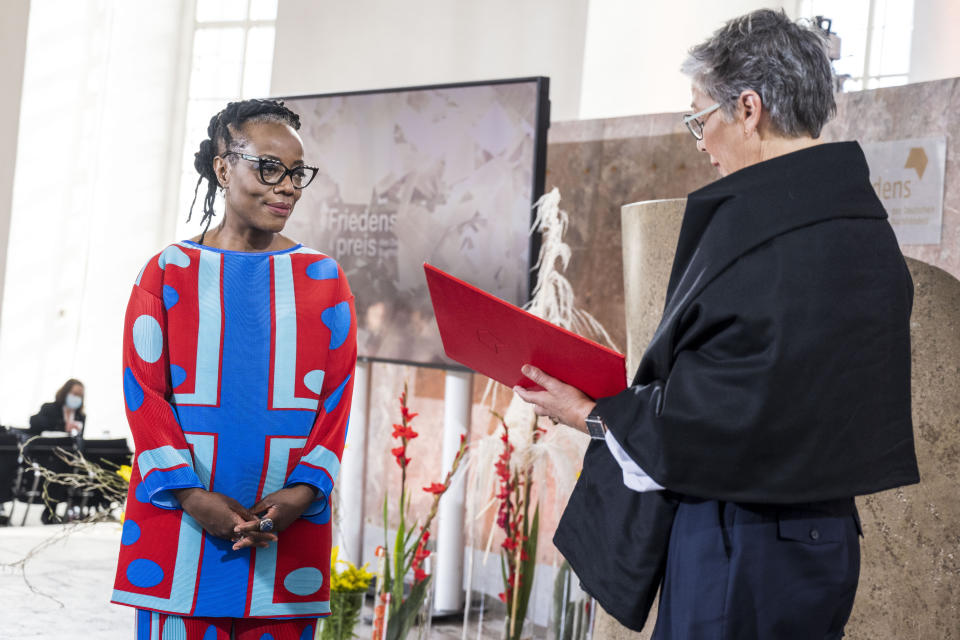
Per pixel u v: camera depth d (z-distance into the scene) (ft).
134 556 5.94
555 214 12.48
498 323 5.13
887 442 4.65
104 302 31.55
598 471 5.17
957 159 11.19
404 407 10.06
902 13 20.47
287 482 6.18
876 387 4.64
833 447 4.56
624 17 21.06
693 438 4.56
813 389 4.50
